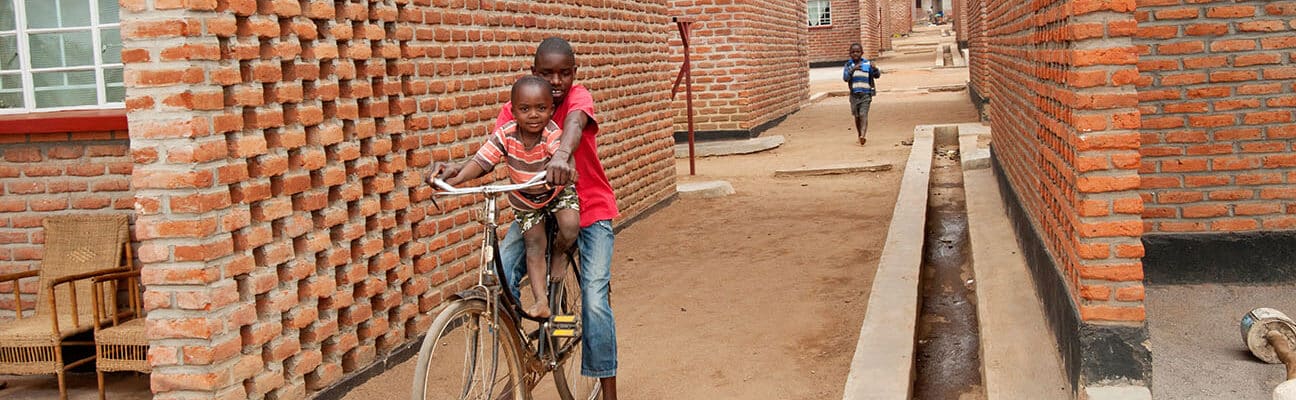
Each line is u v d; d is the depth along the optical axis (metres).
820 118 20.88
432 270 6.30
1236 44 6.61
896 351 5.49
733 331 6.52
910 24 62.81
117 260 6.01
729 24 16.83
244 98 4.66
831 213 10.54
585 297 4.70
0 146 6.16
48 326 5.69
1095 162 4.58
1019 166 7.76
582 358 4.82
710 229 9.90
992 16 11.24
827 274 7.90
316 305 5.21
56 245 6.11
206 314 4.50
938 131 16.58
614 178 9.63
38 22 6.23
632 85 10.14
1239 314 6.29
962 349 6.44
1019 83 7.76
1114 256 4.61
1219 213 6.82
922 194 10.41
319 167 5.17
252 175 4.78
